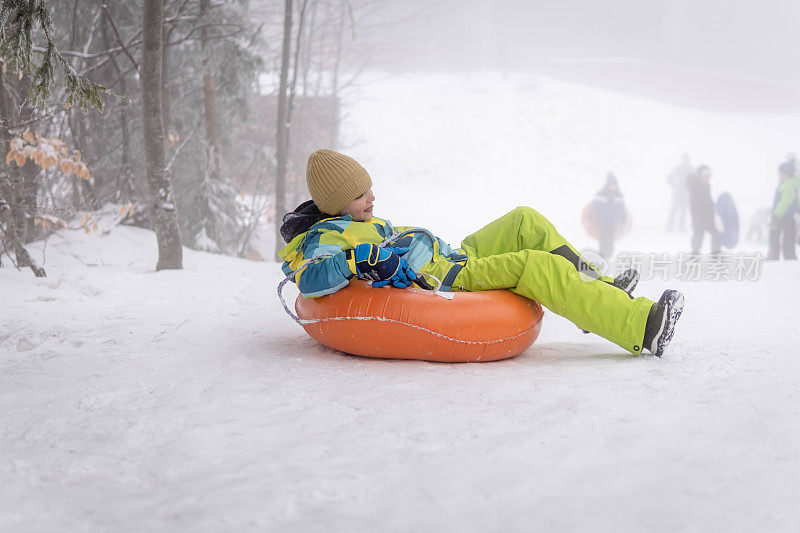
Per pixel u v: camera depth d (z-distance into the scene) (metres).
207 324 5.30
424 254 4.17
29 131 8.28
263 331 4.98
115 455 2.48
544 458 2.26
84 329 5.15
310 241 3.99
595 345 4.45
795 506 1.89
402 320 3.76
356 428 2.66
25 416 2.97
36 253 9.45
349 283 4.02
